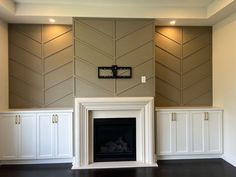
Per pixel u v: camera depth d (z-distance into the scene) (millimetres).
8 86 4832
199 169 4125
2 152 4348
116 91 4414
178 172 3992
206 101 5078
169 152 4578
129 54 4430
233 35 4270
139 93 4445
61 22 4766
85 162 4336
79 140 4305
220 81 4770
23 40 4867
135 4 4336
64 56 4949
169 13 4445
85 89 4375
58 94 4941
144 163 4395
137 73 4438
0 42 4438
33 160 4480
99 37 4387
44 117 4418
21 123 4375
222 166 4266
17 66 4867
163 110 4562
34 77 4898
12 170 4137
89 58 4379
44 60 4910
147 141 4441
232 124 4348
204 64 5070
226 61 4527
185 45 5055
